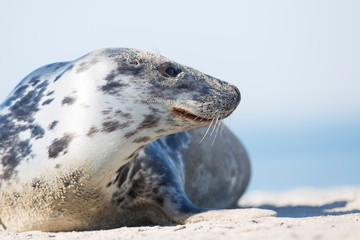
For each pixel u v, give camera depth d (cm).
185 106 2041
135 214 2320
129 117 1998
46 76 2211
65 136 1984
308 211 2870
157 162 2348
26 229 2145
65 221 2128
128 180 2223
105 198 2148
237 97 2156
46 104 2080
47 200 2031
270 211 2123
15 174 2039
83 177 1992
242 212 2116
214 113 2075
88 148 1958
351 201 3158
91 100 1995
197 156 3006
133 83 2023
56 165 1977
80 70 2080
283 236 1409
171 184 2319
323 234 1392
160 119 2039
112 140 1980
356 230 1420
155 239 1513
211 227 1767
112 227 2291
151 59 2092
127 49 2144
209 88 2094
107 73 2039
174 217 2231
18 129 2088
